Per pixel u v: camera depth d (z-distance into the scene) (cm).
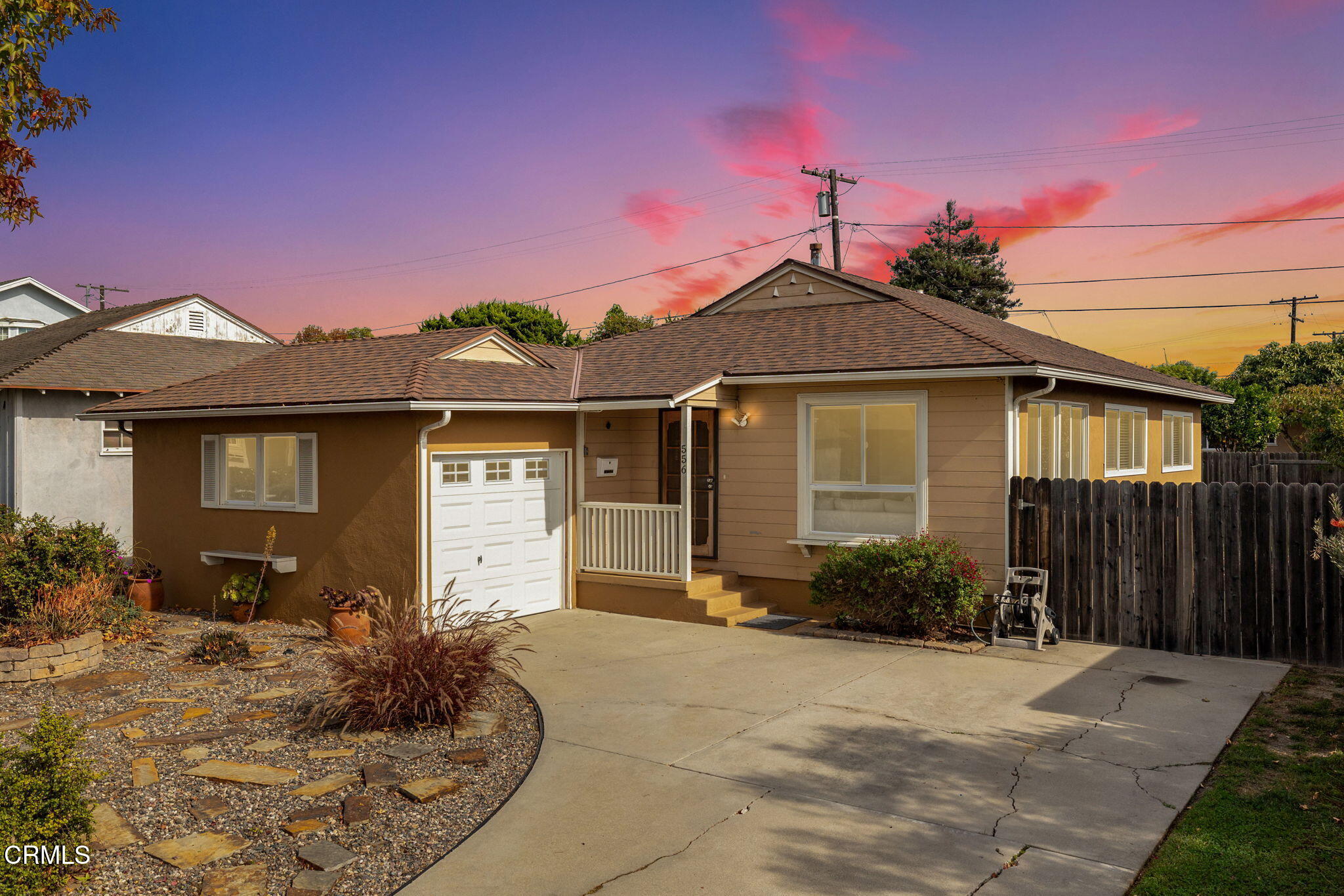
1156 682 916
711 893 496
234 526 1352
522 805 621
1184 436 1998
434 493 1177
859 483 1268
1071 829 570
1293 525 990
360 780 661
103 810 600
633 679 962
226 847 550
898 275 5316
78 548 1122
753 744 743
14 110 828
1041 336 1858
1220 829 559
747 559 1370
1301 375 3700
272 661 1007
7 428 1830
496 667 949
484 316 3844
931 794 631
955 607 1087
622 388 1332
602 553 1361
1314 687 888
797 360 1308
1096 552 1102
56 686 904
